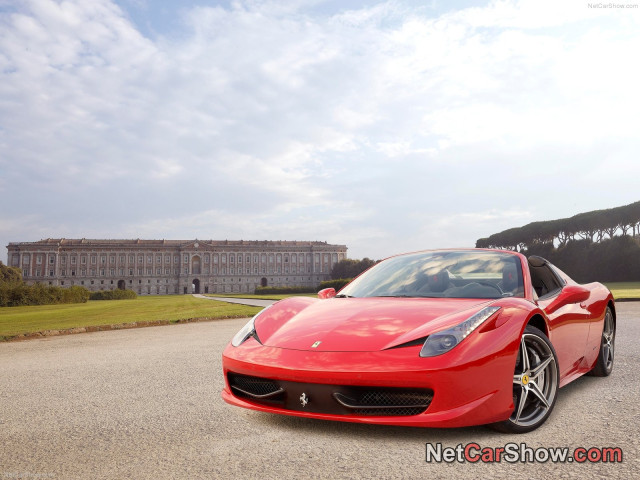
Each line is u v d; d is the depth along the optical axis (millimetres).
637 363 4895
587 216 58938
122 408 3498
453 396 2346
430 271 3729
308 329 2908
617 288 32031
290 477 2070
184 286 152500
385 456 2295
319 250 164250
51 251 145125
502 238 71250
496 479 2006
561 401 3365
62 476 2180
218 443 2592
